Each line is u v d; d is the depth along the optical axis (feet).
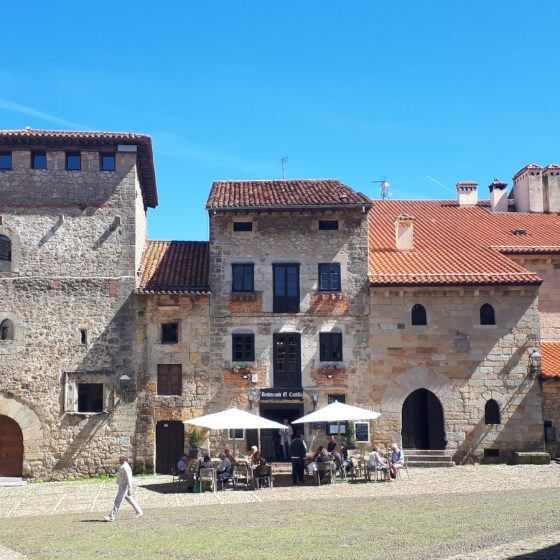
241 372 98.32
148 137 100.68
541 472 88.89
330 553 47.19
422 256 107.96
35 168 99.76
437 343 99.81
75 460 94.94
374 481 85.05
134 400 96.58
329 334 100.01
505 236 117.19
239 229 101.86
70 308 97.55
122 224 99.40
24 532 58.54
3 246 98.12
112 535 55.93
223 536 53.98
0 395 95.35
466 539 50.14
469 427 98.63
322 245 101.55
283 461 97.55
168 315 98.84
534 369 99.45
